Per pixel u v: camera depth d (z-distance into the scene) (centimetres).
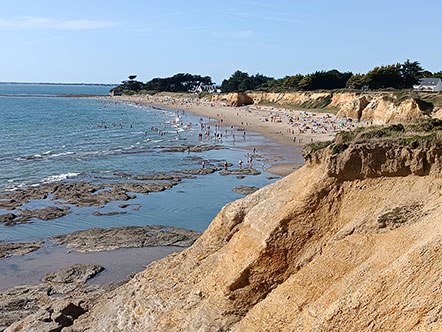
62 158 8500
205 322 2002
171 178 7012
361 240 1741
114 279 3653
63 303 2905
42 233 4666
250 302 1978
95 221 5034
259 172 7419
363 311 1443
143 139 11344
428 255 1402
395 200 1788
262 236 2050
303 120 13725
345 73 18862
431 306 1316
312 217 1975
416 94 10675
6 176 6931
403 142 1856
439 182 1736
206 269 2394
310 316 1616
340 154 1969
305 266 1872
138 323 2383
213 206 5578
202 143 10638
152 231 4691
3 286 3559
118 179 6944
